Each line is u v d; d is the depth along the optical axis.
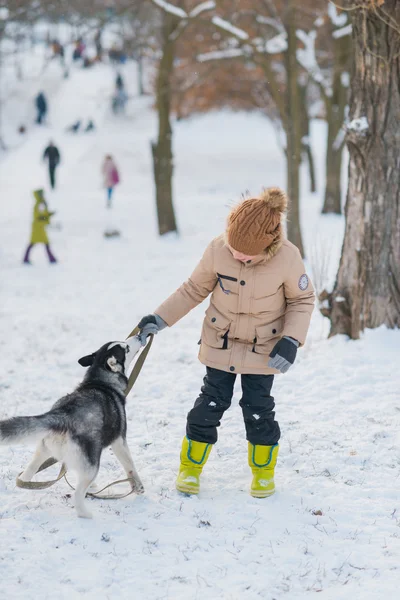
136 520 4.13
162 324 4.60
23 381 7.47
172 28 18.86
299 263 4.33
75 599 3.33
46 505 4.32
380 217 7.34
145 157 39.38
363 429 5.56
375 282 7.46
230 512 4.25
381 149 7.23
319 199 27.75
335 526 4.06
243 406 4.49
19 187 33.53
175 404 6.45
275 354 4.22
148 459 5.11
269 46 17.02
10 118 50.03
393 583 3.47
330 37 22.39
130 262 16.42
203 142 41.84
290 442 5.34
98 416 4.09
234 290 4.30
